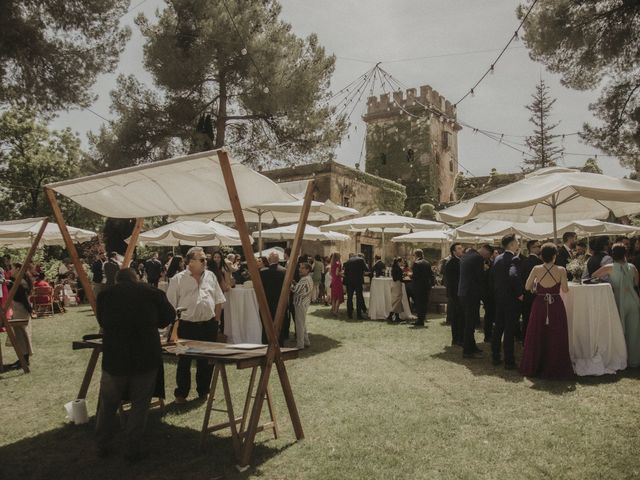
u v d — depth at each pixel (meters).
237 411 4.81
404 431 4.10
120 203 5.11
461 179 35.97
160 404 4.79
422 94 38.62
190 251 5.33
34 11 11.36
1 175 29.19
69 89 11.73
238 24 18.50
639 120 14.35
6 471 3.54
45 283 13.79
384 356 7.23
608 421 4.17
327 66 20.98
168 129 19.78
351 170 26.48
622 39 13.36
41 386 5.99
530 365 5.79
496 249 11.70
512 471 3.31
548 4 14.20
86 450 3.92
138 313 3.67
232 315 8.43
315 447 3.82
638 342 6.14
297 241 4.07
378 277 12.98
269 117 20.73
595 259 6.84
